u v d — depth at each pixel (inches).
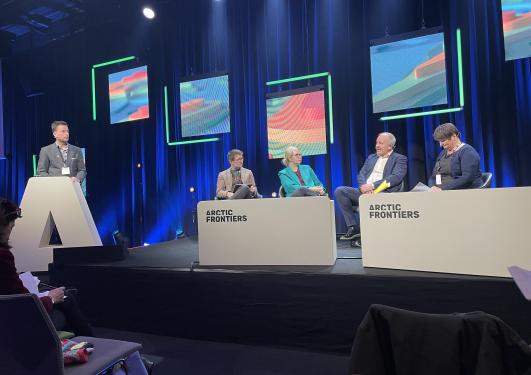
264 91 213.5
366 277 81.4
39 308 43.0
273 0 211.9
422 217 82.0
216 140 222.1
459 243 77.4
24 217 127.8
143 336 100.6
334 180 197.3
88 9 241.9
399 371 38.7
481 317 36.0
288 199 94.2
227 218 98.7
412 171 181.0
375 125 188.9
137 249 145.2
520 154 161.9
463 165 118.1
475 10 171.0
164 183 244.5
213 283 94.5
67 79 279.9
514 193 71.2
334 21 198.2
